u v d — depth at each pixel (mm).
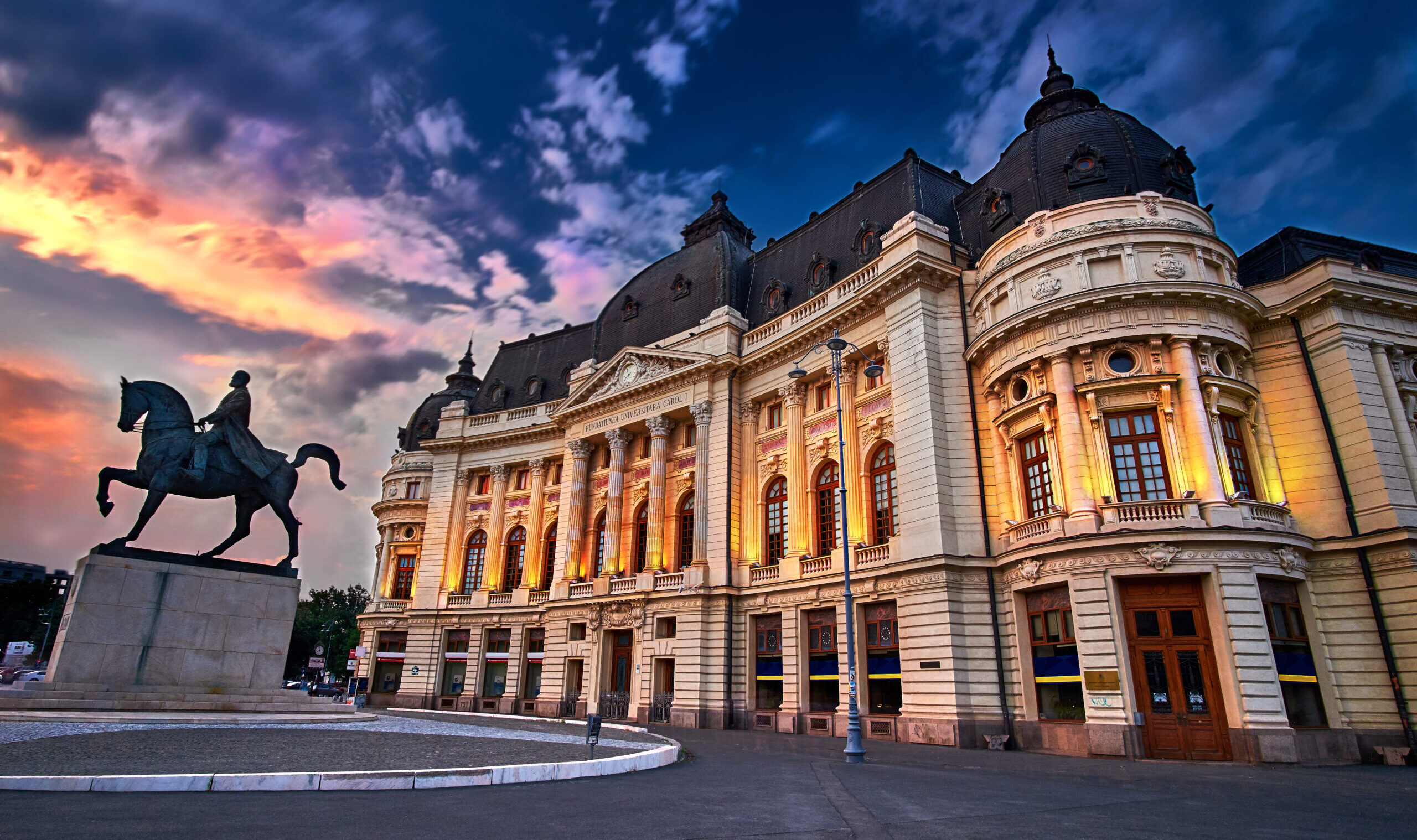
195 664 22219
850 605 23875
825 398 38406
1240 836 10328
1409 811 12961
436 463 58438
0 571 176125
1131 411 26969
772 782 15336
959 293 33312
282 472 25109
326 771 12305
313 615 126312
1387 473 26000
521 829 9086
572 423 50594
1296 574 25062
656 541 42938
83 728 16750
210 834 8102
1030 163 32781
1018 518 29109
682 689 38156
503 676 50188
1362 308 28234
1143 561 24328
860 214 40875
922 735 28344
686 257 50344
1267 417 28625
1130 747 23203
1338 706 24641
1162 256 27844
